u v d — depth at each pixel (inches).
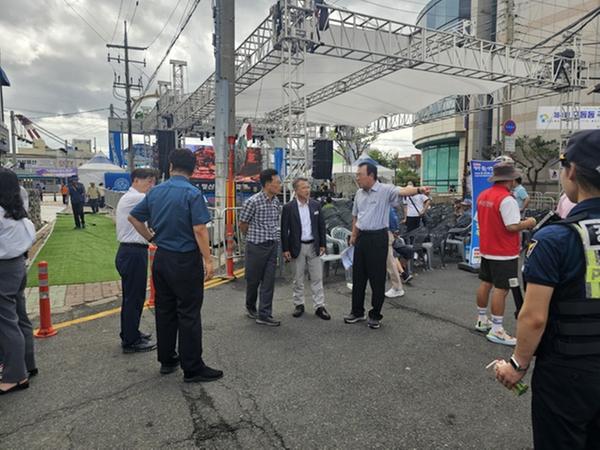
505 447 102.6
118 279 285.0
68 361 153.8
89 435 108.0
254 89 525.3
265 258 192.2
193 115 690.2
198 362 136.7
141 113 1321.4
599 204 60.1
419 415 116.6
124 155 1306.6
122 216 156.7
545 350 62.2
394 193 184.5
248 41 422.3
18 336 130.8
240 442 104.7
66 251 396.5
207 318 203.9
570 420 59.1
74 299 236.7
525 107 883.4
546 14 820.6
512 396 127.3
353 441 104.8
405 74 486.6
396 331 184.9
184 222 132.1
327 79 512.4
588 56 743.1
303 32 354.9
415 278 294.8
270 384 135.3
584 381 57.7
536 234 63.7
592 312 58.0
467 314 209.6
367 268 188.5
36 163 2539.4
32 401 125.0
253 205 191.8
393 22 393.1
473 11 912.9
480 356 157.5
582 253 58.6
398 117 871.1
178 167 139.0
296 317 205.6
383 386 133.6
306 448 102.1
